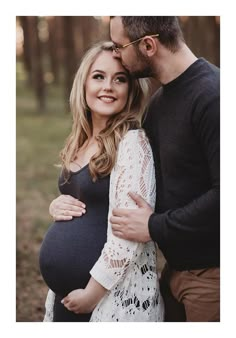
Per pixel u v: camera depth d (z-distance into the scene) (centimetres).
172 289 217
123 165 195
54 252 208
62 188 219
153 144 209
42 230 445
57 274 208
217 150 185
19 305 316
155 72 202
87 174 204
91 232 203
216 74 194
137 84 208
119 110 205
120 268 193
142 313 200
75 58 993
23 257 378
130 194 192
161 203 205
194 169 195
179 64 199
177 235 188
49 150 797
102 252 196
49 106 1202
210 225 187
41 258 213
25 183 625
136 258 195
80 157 213
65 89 1038
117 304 198
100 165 198
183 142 194
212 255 200
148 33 197
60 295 212
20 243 409
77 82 211
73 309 202
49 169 699
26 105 1219
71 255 204
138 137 198
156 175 206
